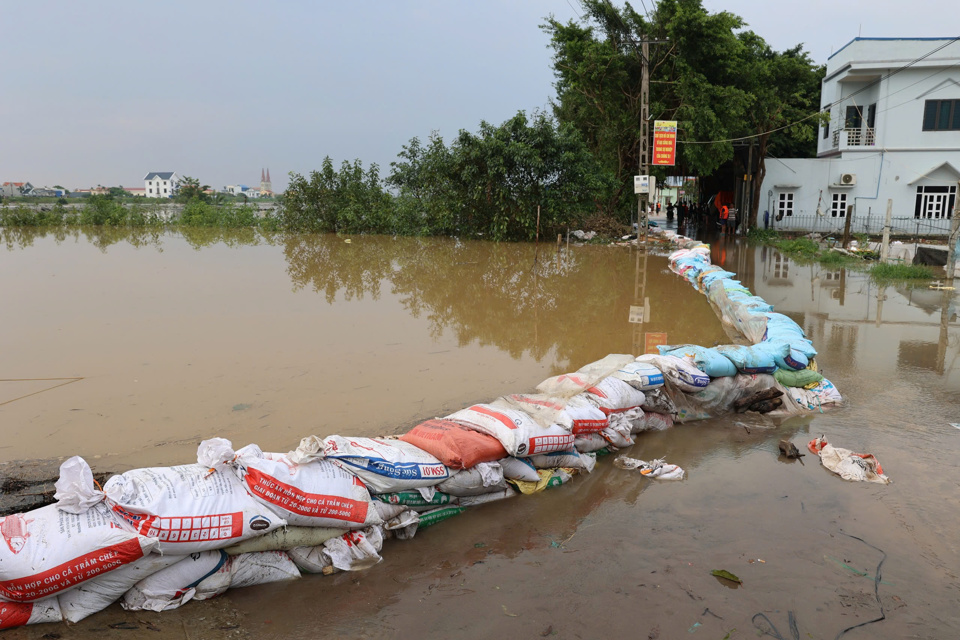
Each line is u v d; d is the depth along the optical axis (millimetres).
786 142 29500
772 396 5504
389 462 3453
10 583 2518
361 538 3295
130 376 6000
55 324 8062
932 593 2977
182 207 35031
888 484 4109
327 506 3178
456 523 3719
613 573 3150
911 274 13805
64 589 2623
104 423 4805
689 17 20844
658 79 22719
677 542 3432
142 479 2908
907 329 8734
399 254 16922
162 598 2836
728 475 4297
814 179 24734
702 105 21594
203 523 2855
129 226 26094
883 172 23844
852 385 6199
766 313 7789
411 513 3551
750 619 2797
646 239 18219
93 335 7539
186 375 6062
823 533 3508
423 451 3760
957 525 3584
